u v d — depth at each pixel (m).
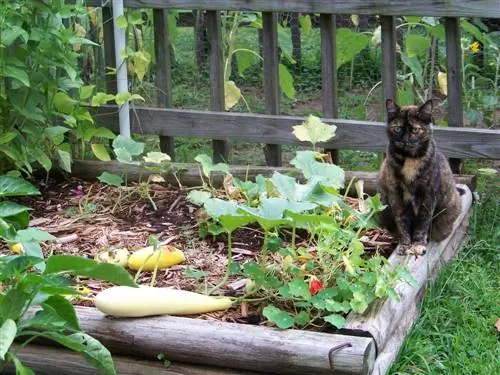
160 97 3.41
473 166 3.48
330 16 3.12
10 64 2.87
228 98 3.42
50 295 1.96
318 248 2.27
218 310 2.22
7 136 2.95
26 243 2.13
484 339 2.29
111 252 2.51
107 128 3.41
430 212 2.57
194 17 4.66
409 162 2.54
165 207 2.97
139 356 2.12
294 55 4.74
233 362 2.03
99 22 3.45
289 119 3.21
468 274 2.61
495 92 3.55
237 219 2.26
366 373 1.95
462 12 2.95
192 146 3.91
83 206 3.03
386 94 3.17
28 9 3.01
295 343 1.98
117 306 2.10
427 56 3.58
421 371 2.15
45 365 2.15
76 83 3.08
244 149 3.99
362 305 2.09
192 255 2.61
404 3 3.01
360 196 2.71
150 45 3.83
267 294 2.26
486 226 2.95
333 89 3.19
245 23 4.90
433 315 2.38
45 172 3.29
